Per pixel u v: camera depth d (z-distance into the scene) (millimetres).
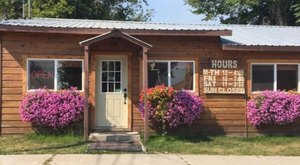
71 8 30109
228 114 14969
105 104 14648
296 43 15328
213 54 14938
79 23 16203
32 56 14141
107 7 34000
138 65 14688
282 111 14680
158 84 14703
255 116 14781
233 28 18062
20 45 14102
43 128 14125
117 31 13234
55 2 30469
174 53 14766
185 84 14836
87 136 13391
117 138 13617
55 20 17062
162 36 14688
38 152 11820
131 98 14641
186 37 14828
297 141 14383
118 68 14742
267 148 13234
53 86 14266
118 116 14680
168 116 13828
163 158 11305
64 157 11156
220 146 13227
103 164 10430
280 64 15281
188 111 14047
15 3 32031
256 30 18031
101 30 13930
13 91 14055
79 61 14391
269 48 14711
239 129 14984
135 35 14289
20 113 13945
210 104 14898
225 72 14969
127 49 14641
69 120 13883
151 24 17125
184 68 14859
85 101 13336
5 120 14016
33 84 14180
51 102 13836
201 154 12070
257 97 14906
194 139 14102
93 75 14469
